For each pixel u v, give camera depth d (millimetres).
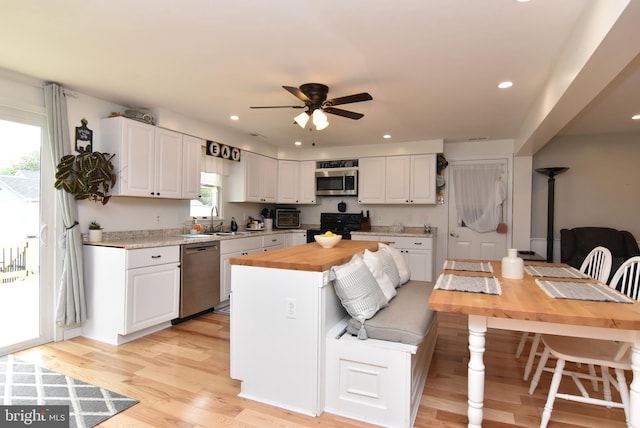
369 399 1946
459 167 5332
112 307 3006
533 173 5117
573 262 4543
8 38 2184
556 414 2039
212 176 4836
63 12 1891
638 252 4398
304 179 5879
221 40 2191
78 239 3074
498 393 2266
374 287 2209
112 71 2691
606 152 4820
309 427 1887
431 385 2371
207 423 1911
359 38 2146
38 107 2906
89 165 3023
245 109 3652
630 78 2797
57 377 2393
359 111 3633
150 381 2363
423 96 3166
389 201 5328
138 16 1931
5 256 2771
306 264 2018
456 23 1963
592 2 1719
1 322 2752
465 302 1639
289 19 1944
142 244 3080
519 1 1745
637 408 1504
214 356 2773
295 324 2055
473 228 5250
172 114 3740
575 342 2000
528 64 2475
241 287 2225
